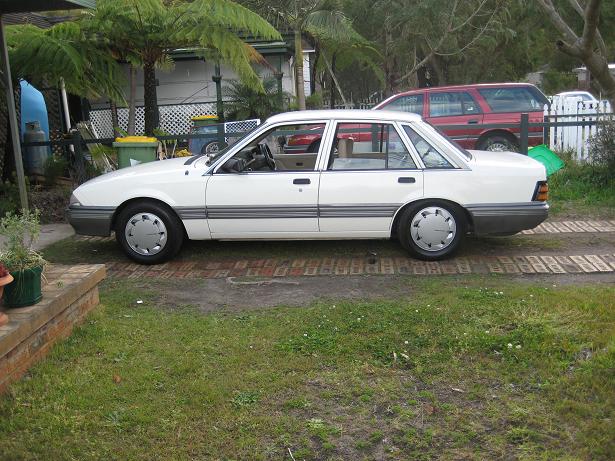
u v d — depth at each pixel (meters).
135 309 6.03
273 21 17.84
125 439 3.87
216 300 6.29
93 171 11.88
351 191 7.22
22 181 8.60
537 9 20.33
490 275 6.82
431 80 28.78
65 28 11.49
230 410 4.19
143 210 7.44
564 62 32.06
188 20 11.93
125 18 11.53
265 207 7.30
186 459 3.69
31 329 4.48
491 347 4.98
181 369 4.68
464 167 7.19
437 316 5.54
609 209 9.63
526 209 7.15
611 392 4.25
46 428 3.95
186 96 19.34
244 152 7.60
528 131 11.79
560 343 4.94
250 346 5.12
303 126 7.45
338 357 4.91
